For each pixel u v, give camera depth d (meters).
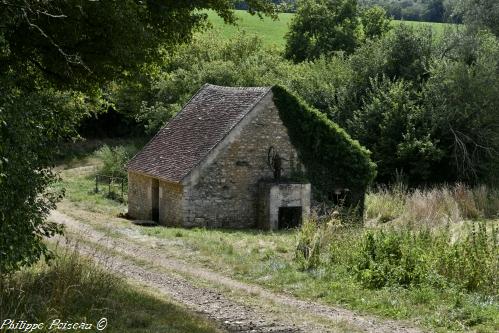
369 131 35.97
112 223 23.12
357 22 57.31
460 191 26.78
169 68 43.50
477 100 34.72
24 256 9.78
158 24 14.91
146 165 27.17
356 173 26.64
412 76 38.22
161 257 17.02
